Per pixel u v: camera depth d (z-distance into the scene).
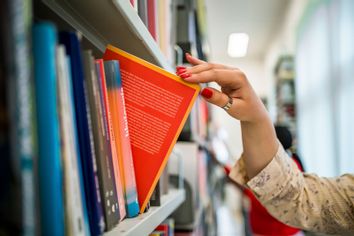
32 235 0.32
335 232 0.94
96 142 0.53
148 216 0.68
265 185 0.90
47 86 0.37
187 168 1.64
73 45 0.46
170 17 1.50
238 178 0.97
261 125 0.86
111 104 0.66
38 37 0.37
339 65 2.82
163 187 1.10
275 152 0.90
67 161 0.41
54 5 0.66
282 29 5.64
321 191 0.94
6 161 0.30
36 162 0.35
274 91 5.87
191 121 1.80
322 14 3.35
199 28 2.49
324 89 3.33
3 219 0.30
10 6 0.31
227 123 7.97
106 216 0.54
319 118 3.56
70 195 0.41
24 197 0.31
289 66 5.04
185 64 1.87
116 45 0.86
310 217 0.92
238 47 6.02
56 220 0.37
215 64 0.78
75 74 0.46
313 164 3.85
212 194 4.23
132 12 0.69
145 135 0.72
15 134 0.31
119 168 0.65
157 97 0.72
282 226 2.28
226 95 0.80
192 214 1.59
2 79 0.30
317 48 3.57
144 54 0.90
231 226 5.82
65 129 0.41
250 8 5.08
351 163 2.56
